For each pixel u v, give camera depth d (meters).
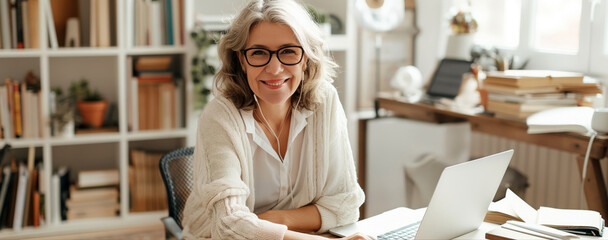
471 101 3.20
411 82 3.46
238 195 1.62
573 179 3.07
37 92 3.38
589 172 2.46
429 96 3.40
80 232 3.54
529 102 2.67
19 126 3.37
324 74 1.82
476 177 1.51
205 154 1.71
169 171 2.10
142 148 3.89
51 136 3.43
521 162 3.37
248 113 1.78
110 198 3.64
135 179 3.68
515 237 1.53
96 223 3.58
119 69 3.50
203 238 1.78
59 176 3.52
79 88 3.60
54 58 3.65
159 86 3.61
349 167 1.92
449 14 3.65
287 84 1.68
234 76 1.77
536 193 3.30
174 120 3.67
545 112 2.64
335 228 1.82
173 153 2.14
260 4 1.68
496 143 3.53
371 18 3.34
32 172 3.43
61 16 3.52
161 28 3.56
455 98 3.25
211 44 3.53
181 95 3.67
